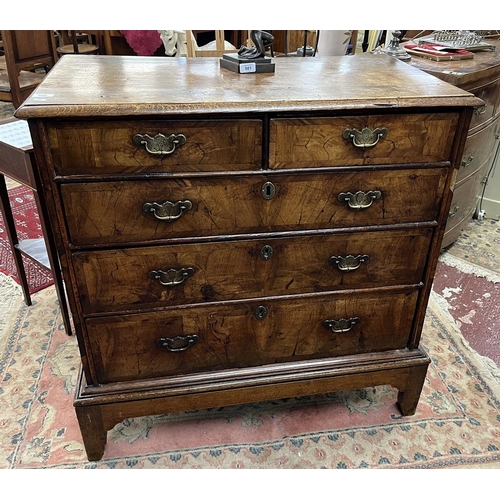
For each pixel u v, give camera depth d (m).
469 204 2.42
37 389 1.63
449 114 1.18
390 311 1.43
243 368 1.41
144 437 1.49
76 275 1.18
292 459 1.42
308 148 1.15
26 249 1.89
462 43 2.25
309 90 1.20
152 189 1.12
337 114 1.13
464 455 1.44
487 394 1.66
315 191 1.21
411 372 1.49
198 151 1.10
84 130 1.03
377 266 1.35
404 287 1.39
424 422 1.55
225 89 1.19
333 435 1.50
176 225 1.18
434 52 2.06
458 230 2.46
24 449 1.43
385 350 1.49
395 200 1.26
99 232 1.14
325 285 1.34
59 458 1.41
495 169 2.71
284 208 1.21
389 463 1.42
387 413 1.59
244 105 1.08
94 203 1.11
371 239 1.30
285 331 1.39
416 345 1.50
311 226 1.25
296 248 1.27
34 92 1.10
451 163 1.24
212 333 1.34
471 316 2.04
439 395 1.65
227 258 1.25
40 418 1.53
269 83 1.27
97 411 1.33
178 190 1.14
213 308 1.30
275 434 1.50
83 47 4.26
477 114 2.02
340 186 1.21
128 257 1.19
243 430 1.52
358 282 1.36
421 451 1.45
